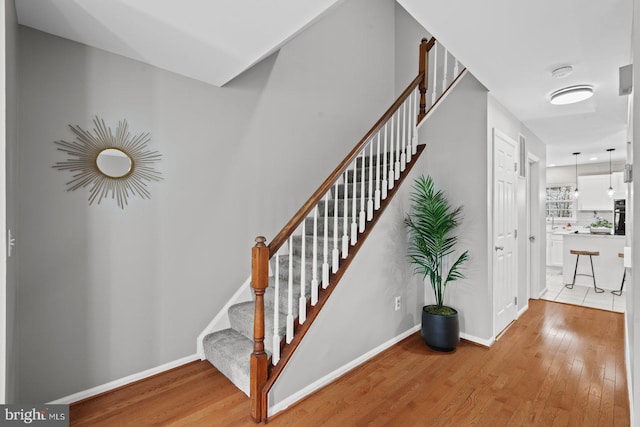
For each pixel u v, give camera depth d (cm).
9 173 124
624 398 208
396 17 470
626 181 203
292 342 204
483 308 293
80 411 191
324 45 364
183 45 202
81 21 174
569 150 557
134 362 225
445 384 225
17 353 165
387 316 283
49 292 190
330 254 272
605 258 508
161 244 237
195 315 256
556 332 326
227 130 274
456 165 311
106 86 210
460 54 225
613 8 172
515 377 235
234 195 279
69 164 196
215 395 209
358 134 405
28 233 182
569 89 281
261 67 300
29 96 182
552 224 757
